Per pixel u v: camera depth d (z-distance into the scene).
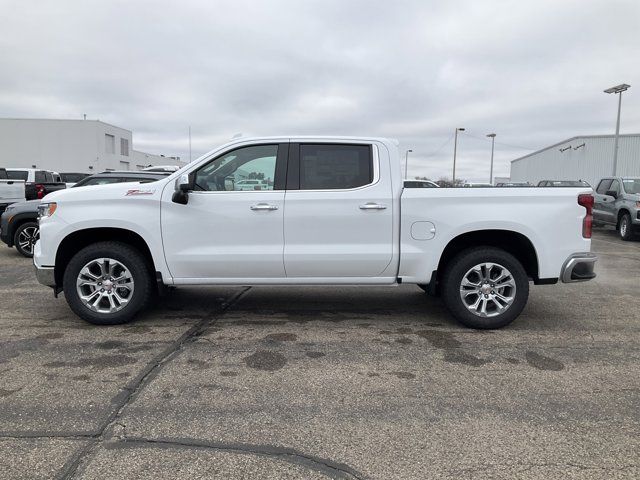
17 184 12.65
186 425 3.21
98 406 3.46
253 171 5.18
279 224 5.07
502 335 5.09
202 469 2.73
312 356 4.45
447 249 5.36
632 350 4.68
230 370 4.12
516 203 5.07
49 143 58.28
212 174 5.18
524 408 3.48
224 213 5.07
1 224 10.09
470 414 3.39
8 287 7.25
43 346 4.67
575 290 7.35
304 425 3.23
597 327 5.41
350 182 5.14
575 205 5.11
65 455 2.86
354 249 5.10
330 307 6.16
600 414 3.40
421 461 2.83
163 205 5.07
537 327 5.39
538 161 51.09
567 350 4.66
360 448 2.96
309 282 5.23
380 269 5.16
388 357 4.45
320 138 5.18
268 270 5.15
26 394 3.64
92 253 5.14
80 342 4.78
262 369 4.14
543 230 5.07
